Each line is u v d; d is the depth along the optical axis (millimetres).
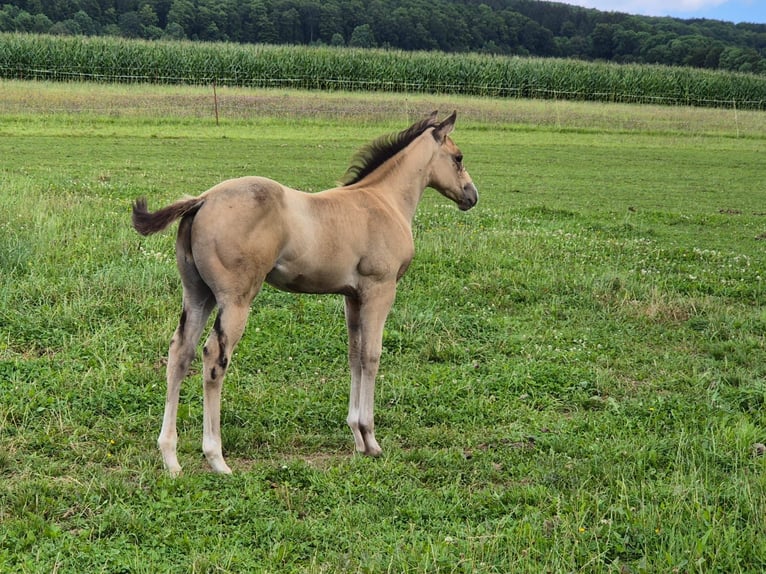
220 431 6062
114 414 6266
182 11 79188
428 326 8836
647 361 8445
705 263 12688
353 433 6102
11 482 5113
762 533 4766
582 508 4996
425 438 6352
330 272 5805
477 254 11859
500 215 15727
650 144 31469
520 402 7137
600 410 7168
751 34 118562
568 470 5727
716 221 16672
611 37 90438
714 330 9445
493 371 7758
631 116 37250
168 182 17047
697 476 5590
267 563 4324
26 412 5973
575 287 10719
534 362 8023
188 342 5477
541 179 21797
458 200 7219
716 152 30062
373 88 39812
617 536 4711
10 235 10211
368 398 6020
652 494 5277
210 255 5211
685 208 18469
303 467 5559
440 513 5008
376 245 5980
